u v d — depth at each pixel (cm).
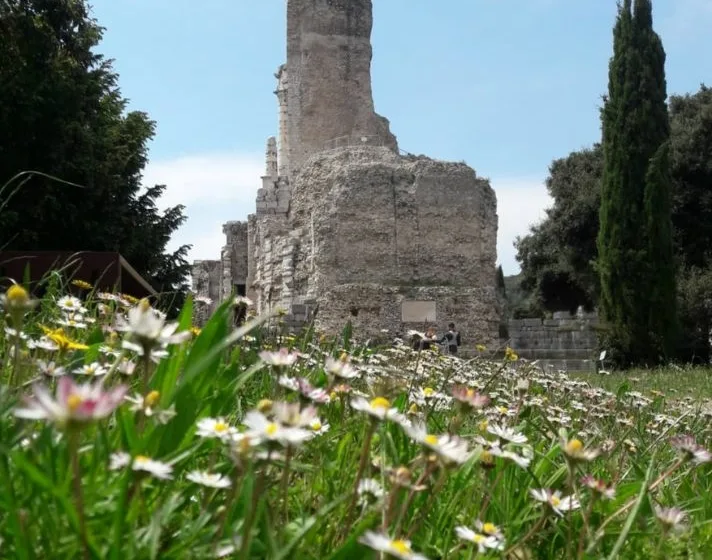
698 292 3741
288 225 4009
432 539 288
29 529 204
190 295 359
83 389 156
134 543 198
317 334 1099
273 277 3866
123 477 208
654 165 2989
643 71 3086
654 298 2955
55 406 147
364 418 367
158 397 252
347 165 3578
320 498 291
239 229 4950
